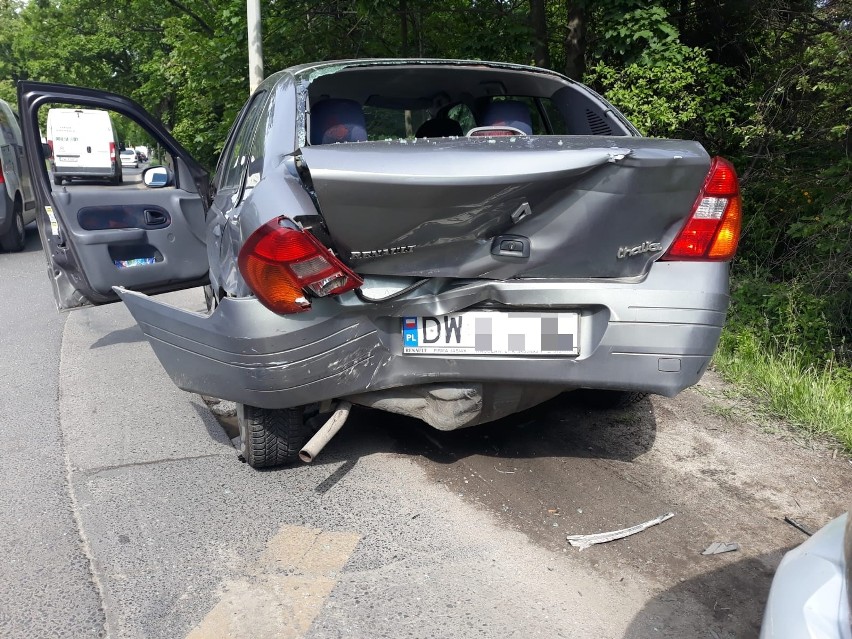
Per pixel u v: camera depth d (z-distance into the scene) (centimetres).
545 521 310
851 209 565
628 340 285
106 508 326
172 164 539
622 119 388
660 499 329
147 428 422
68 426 427
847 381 480
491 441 388
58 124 1220
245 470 362
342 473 354
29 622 249
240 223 307
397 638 240
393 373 299
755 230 691
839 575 151
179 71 1633
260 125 375
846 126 604
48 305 780
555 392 317
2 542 299
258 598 261
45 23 2875
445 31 1049
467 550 289
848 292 557
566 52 907
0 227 1176
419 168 256
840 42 625
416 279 289
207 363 307
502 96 424
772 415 427
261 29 941
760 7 743
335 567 279
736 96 772
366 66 374
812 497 333
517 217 273
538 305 287
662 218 283
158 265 522
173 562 284
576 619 249
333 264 268
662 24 748
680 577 272
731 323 560
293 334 282
